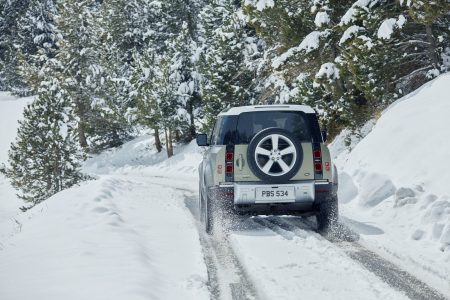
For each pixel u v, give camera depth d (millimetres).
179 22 41531
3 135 55688
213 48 31203
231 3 30578
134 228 8219
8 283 4891
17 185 22422
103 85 48156
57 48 69125
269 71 21016
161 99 38125
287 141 7328
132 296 4320
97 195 11859
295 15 16938
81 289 4555
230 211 7645
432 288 4672
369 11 13438
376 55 13453
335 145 16766
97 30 50688
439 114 10383
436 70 13250
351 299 4379
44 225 8898
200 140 9547
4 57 79250
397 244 6488
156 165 38531
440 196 7754
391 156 10367
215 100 28391
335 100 16766
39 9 70062
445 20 13602
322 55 17062
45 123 22281
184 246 6891
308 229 7977
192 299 4508
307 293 4559
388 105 13977
